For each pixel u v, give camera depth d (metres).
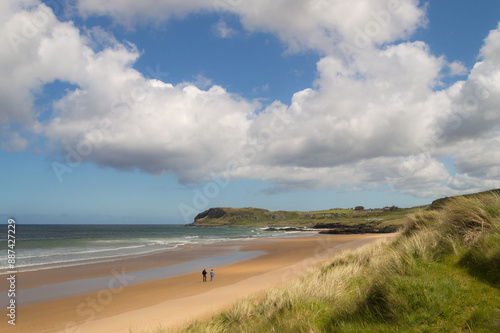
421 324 3.82
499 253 4.58
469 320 3.61
